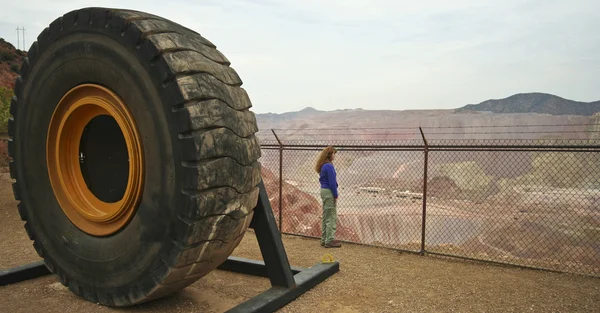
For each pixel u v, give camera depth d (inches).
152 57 123.2
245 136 136.9
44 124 160.2
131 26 127.4
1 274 185.9
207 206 122.3
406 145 260.4
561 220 411.5
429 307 163.8
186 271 132.1
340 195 581.9
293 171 447.5
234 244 144.2
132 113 132.3
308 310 159.8
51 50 151.9
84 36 140.4
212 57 137.4
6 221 341.1
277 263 170.1
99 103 140.0
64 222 159.9
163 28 131.0
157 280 130.8
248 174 136.7
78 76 145.9
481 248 362.0
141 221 133.6
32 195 170.2
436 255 252.4
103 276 146.9
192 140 118.5
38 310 156.5
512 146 227.6
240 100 138.3
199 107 121.4
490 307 164.1
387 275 208.2
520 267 224.2
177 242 124.7
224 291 182.4
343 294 178.2
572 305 166.7
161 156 126.0
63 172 156.7
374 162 582.6
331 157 279.4
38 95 160.1
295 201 409.1
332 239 271.4
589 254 326.0
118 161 155.5
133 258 136.3
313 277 186.9
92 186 161.5
